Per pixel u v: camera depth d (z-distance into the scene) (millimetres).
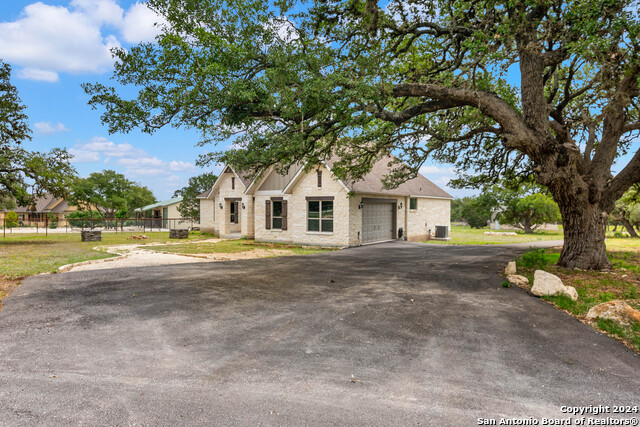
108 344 4688
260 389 3482
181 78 8289
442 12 10234
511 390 3512
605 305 5820
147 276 9609
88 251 16453
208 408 3121
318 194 19625
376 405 3201
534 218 37688
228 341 4820
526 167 15289
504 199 37906
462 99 9062
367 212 20359
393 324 5578
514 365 4105
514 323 5652
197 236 28312
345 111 8609
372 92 7777
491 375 3840
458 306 6629
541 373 3902
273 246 19797
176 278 9352
